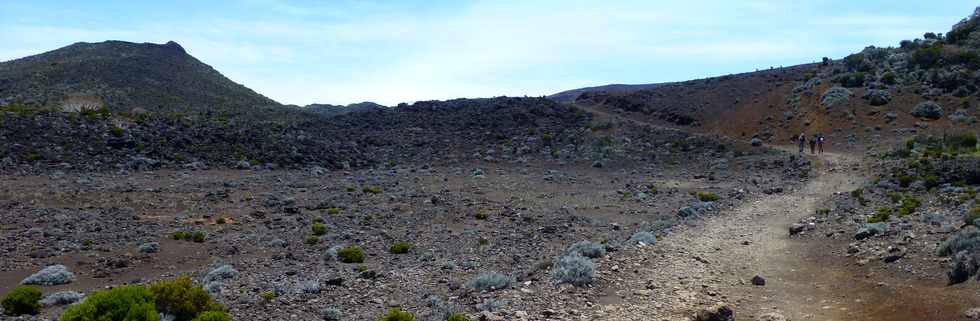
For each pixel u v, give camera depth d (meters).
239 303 14.65
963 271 14.29
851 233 23.02
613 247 20.72
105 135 57.66
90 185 40.56
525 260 21.41
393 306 14.74
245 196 39.38
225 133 67.31
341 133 85.12
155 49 176.12
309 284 16.48
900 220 24.09
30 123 56.03
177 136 62.38
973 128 69.25
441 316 13.32
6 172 44.34
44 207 31.92
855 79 91.06
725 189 46.00
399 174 59.72
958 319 11.79
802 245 22.70
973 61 86.88
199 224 29.69
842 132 74.81
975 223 19.25
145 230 27.56
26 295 15.11
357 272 19.52
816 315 13.60
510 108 97.31
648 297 14.93
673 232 26.02
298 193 42.41
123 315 11.52
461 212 35.53
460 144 80.12
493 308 13.66
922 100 80.38
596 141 77.75
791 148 70.81
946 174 39.12
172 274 20.20
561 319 13.03
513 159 72.31
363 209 36.00
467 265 20.42
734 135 84.00
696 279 17.00
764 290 16.09
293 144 69.12
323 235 27.75
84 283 18.95
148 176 48.00
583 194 44.97
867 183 42.69
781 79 106.62
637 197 42.19
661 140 76.88
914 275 15.80
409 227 30.56
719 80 116.44
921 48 97.62
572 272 16.36
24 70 139.38
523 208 37.47
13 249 22.88
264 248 24.80
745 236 25.22
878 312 13.25
